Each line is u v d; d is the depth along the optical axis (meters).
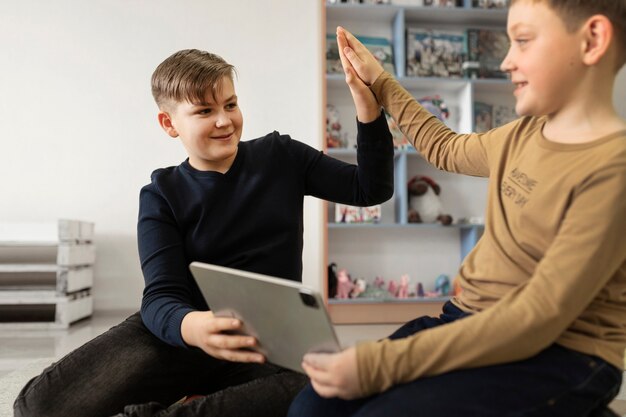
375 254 2.98
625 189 0.58
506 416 0.57
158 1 3.03
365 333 2.38
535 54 0.63
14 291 2.48
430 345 0.58
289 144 1.18
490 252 0.72
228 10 3.05
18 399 0.94
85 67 2.99
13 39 2.96
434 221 2.86
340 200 1.17
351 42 1.00
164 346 1.02
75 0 2.99
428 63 2.95
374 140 1.04
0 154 2.95
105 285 2.97
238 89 3.04
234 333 0.79
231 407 0.86
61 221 2.51
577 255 0.57
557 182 0.64
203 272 0.75
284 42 3.07
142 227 1.09
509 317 0.57
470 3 2.89
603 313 0.64
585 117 0.65
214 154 1.06
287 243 1.10
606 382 0.61
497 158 0.77
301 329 0.66
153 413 0.85
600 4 0.60
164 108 1.11
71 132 2.98
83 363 0.97
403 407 0.58
